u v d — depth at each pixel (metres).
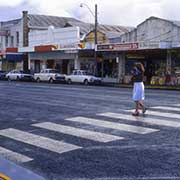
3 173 7.75
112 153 9.01
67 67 53.47
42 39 58.38
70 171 7.80
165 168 7.74
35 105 18.73
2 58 63.75
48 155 9.10
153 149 9.25
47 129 12.20
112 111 15.79
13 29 65.06
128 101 19.80
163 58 41.81
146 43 39.53
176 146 9.50
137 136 10.75
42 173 7.75
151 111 15.46
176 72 40.00
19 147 9.99
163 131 11.36
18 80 53.69
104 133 11.28
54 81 48.00
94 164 8.20
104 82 44.66
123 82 44.28
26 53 61.00
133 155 8.77
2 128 12.60
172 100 20.11
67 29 53.81
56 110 16.61
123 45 41.91
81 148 9.59
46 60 57.34
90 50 48.19
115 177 7.29
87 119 13.88
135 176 7.30
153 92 27.64
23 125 13.04
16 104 19.36
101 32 50.59
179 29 39.62
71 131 11.75
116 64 46.59
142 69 14.45
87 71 47.22
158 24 41.78
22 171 7.91
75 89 31.34
